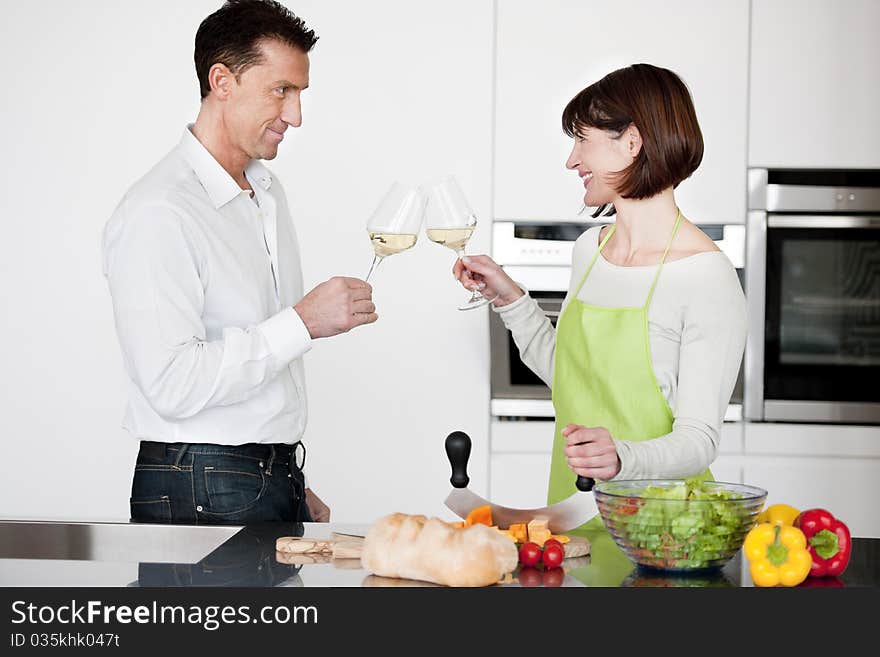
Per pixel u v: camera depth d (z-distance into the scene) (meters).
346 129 2.96
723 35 2.98
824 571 1.31
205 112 1.90
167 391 1.71
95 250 2.95
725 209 3.02
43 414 2.96
